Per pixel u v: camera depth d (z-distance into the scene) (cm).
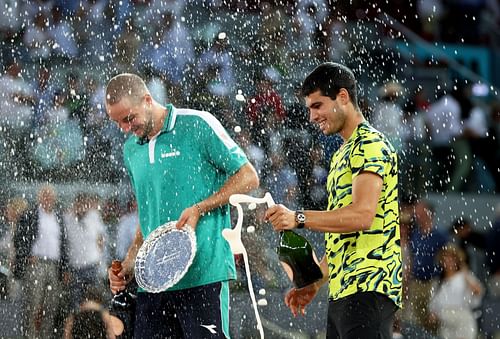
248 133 2541
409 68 2988
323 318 1936
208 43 2823
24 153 2472
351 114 1281
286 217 1223
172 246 1452
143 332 1492
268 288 2008
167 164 1467
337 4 2933
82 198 2261
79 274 2142
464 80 2983
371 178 1223
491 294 2320
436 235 2373
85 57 2797
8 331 1994
